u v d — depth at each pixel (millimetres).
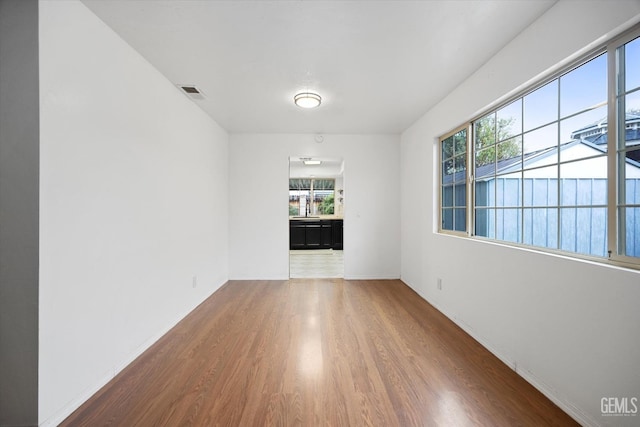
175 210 2951
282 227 4844
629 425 1330
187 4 1756
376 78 2768
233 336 2676
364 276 4898
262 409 1684
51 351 1539
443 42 2164
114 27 1979
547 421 1583
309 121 4168
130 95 2219
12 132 1460
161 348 2443
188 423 1575
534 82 1989
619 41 1457
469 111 2715
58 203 1578
